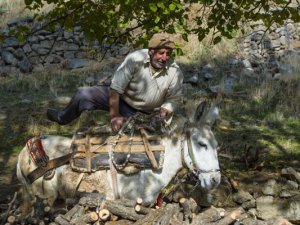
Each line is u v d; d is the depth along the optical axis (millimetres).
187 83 11180
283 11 6055
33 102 10266
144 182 4914
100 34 6191
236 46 12492
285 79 11125
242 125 9328
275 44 12641
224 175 6523
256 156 7547
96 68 11719
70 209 4816
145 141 4902
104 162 4914
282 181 6785
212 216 4621
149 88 4965
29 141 5230
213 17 6117
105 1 5938
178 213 4707
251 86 11047
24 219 4691
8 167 7676
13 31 6336
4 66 11875
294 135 8977
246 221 4703
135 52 4949
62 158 5035
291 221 6293
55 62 12117
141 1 5648
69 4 5957
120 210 4574
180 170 5000
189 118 5016
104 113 9625
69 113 5375
